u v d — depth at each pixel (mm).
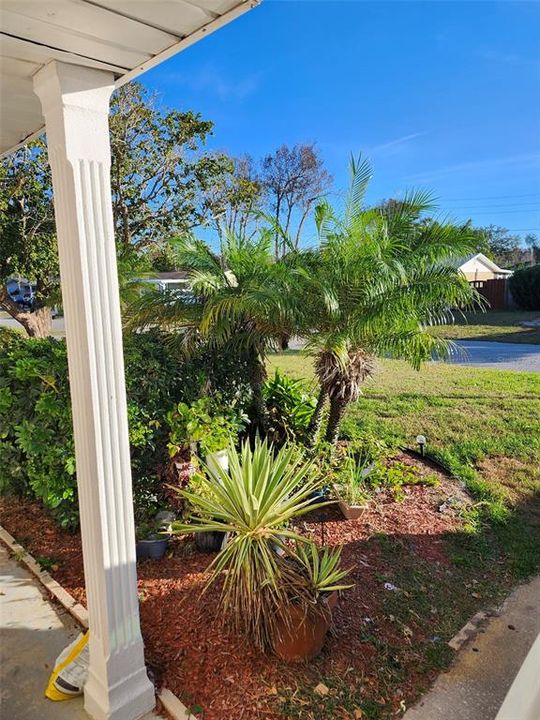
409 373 8805
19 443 3199
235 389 4422
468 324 16562
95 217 1590
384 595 2686
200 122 11172
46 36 1374
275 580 2084
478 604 2680
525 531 3473
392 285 3908
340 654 2207
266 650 2162
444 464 4578
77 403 1696
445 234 4125
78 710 1910
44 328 10203
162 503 3299
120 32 1388
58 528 3463
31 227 9422
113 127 10359
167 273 10844
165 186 11414
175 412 3416
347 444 4895
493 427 5574
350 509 3537
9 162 8719
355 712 1914
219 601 2510
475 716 1923
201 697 1947
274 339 4500
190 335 4082
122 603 1792
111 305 1654
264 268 4426
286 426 4672
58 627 2439
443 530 3439
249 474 2289
